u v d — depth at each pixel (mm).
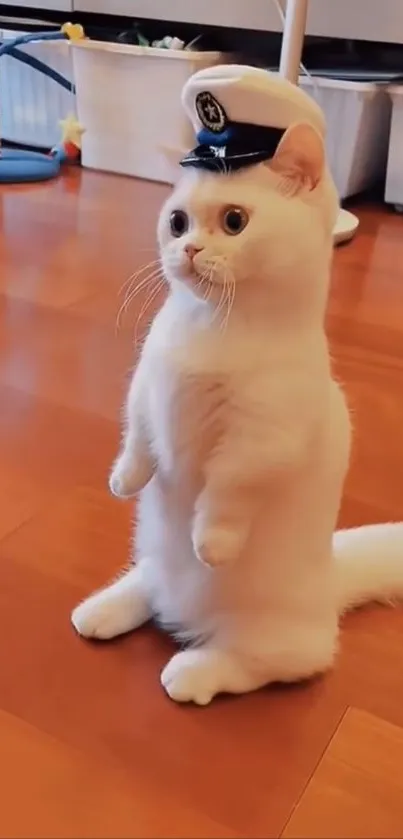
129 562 983
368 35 2277
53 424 1236
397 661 884
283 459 703
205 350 693
